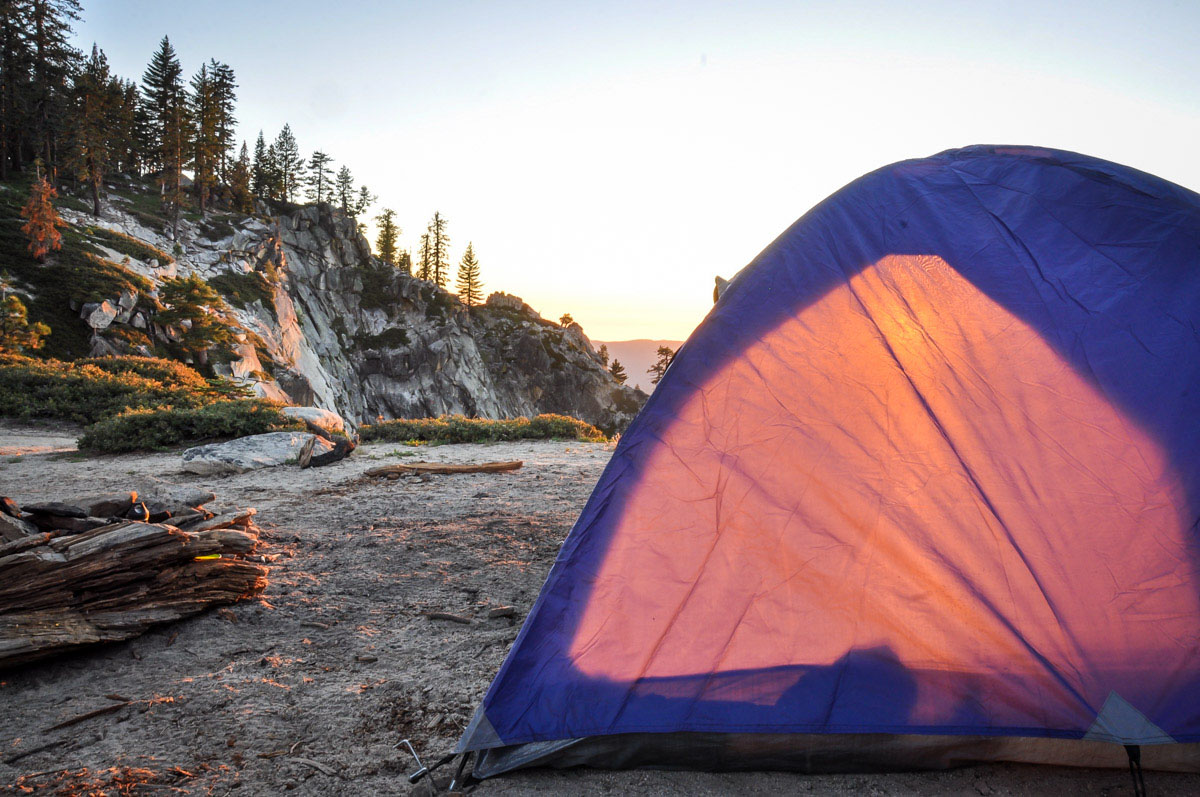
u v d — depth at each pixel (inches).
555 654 117.0
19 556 153.1
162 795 103.4
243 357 2212.1
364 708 132.2
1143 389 116.0
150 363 1106.7
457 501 325.1
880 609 114.9
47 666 148.2
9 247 1996.8
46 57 2859.3
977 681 110.0
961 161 148.3
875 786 106.8
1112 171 136.2
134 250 2425.0
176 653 157.6
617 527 123.6
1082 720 106.1
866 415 123.6
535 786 107.9
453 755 111.7
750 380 128.7
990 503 116.0
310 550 242.4
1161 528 110.7
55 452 505.0
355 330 4003.4
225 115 3644.2
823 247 137.6
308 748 117.9
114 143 3095.5
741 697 112.5
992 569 113.4
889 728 108.3
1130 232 128.5
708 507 122.5
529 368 5290.4
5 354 1210.0
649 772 112.3
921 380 123.6
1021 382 120.5
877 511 118.8
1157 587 109.3
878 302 130.2
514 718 112.8
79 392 784.9
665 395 130.6
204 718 128.0
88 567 160.1
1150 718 104.5
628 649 116.5
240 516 236.4
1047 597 111.0
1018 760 110.4
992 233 133.6
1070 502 113.7
